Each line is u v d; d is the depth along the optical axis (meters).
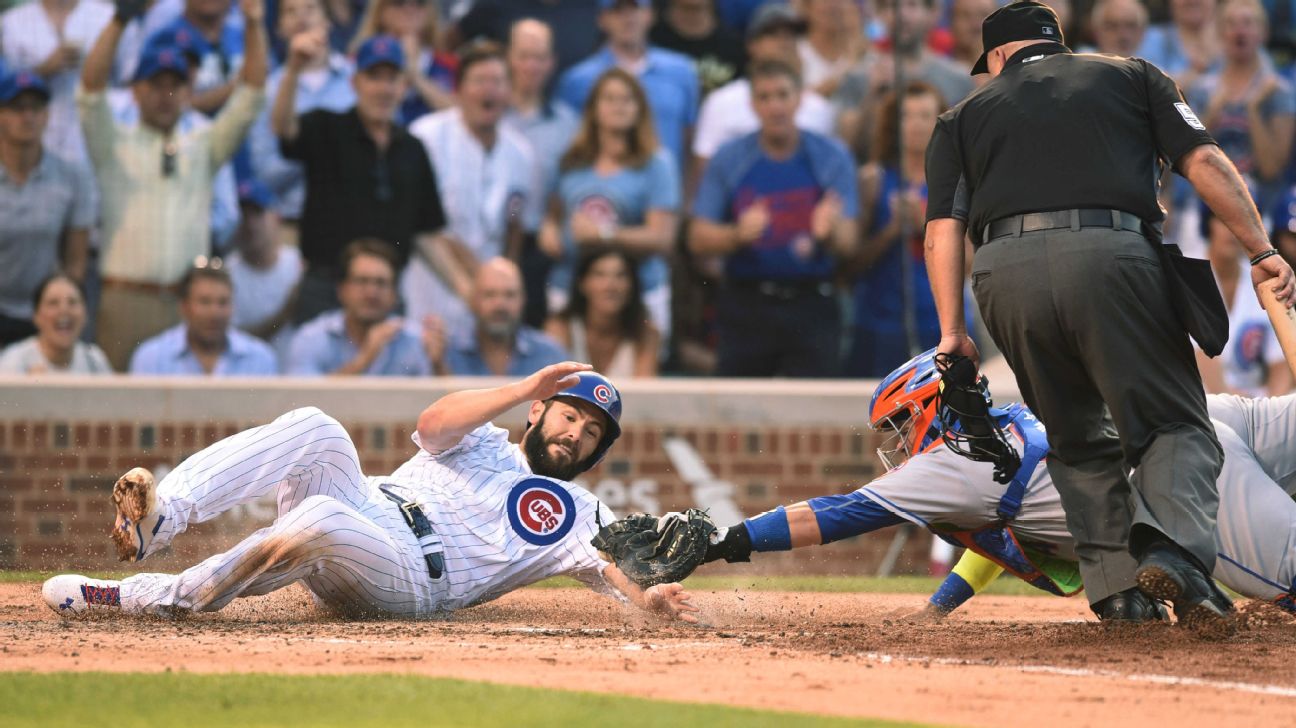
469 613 19.33
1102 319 14.80
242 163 38.50
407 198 38.91
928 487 16.92
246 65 38.56
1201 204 42.09
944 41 43.19
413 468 18.53
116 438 35.28
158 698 10.95
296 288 38.62
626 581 17.36
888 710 11.09
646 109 40.66
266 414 35.81
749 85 41.41
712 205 40.69
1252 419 17.77
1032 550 17.69
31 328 37.00
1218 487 16.67
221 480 16.67
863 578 33.53
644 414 37.06
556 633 16.31
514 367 39.38
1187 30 43.53
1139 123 15.30
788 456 37.44
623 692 11.77
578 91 40.97
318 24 39.44
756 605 21.70
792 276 40.22
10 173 36.59
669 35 41.62
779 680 12.50
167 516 16.22
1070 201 14.95
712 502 37.16
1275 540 16.38
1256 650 14.23
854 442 37.62
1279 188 43.28
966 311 40.88
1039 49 16.08
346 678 11.92
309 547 16.52
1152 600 16.22
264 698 10.98
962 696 11.76
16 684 11.45
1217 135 43.25
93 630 15.74
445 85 40.47
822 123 40.84
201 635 15.33
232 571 16.55
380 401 36.09
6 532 34.78
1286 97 43.28
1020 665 13.54
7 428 34.84
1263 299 15.36
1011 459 15.93
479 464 18.47
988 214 15.48
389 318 38.72
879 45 41.91
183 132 38.03
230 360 38.03
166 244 37.78
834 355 40.25
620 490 36.94
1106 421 15.89
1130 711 11.13
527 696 11.17
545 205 40.84
